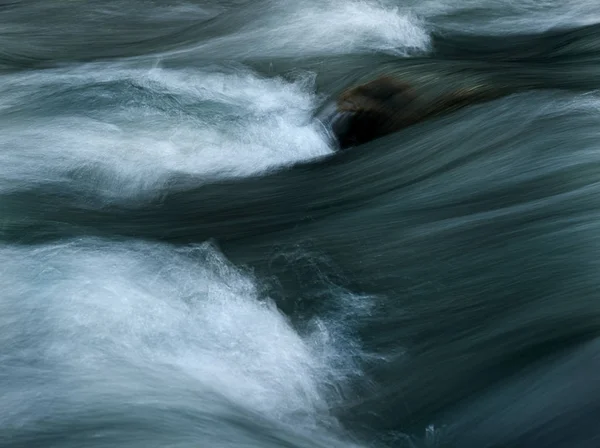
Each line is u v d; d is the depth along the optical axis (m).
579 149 9.81
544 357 6.84
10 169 10.99
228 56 16.08
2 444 5.57
